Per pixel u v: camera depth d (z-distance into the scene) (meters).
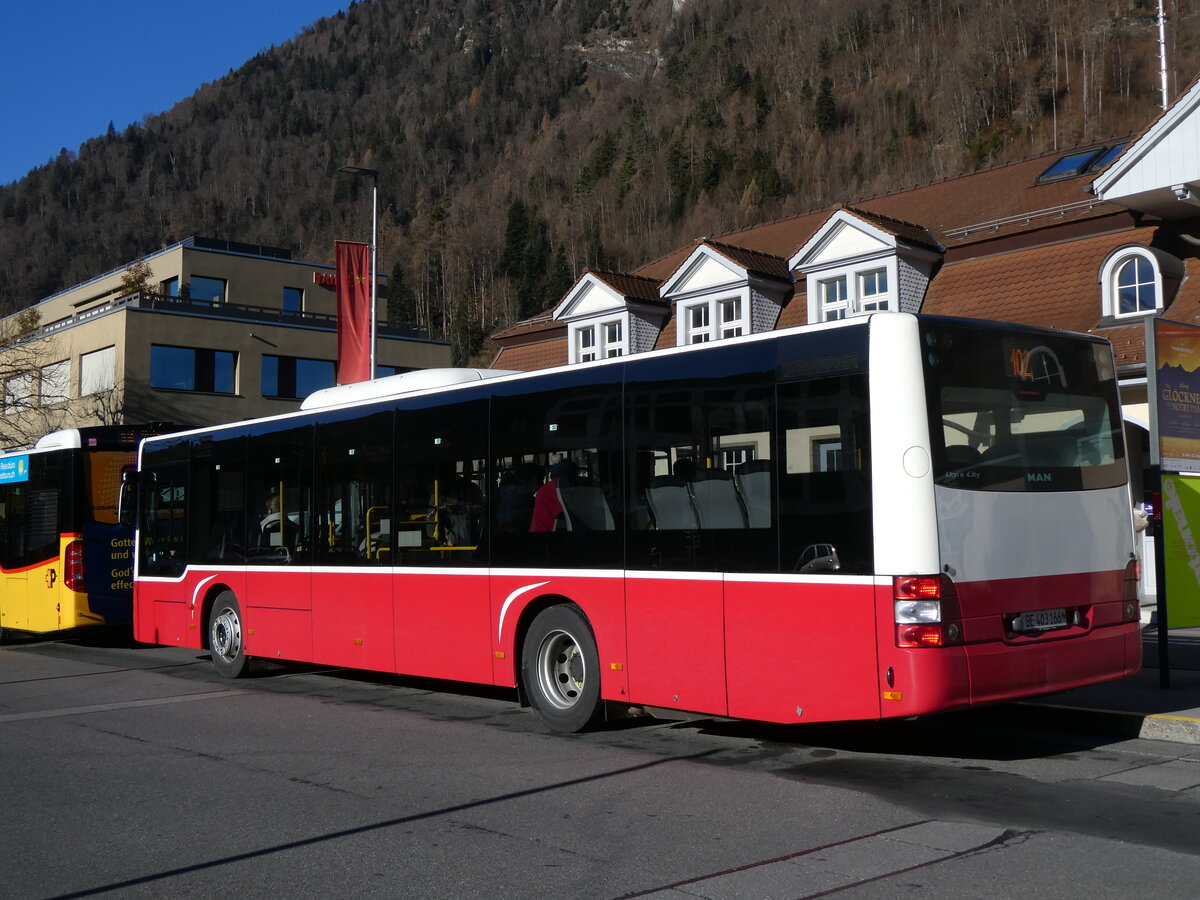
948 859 5.52
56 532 17.34
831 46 142.88
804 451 7.54
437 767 8.04
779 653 7.59
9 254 168.25
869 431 7.19
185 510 14.34
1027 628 7.43
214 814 6.83
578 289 27.70
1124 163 19.02
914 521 7.02
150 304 43.16
